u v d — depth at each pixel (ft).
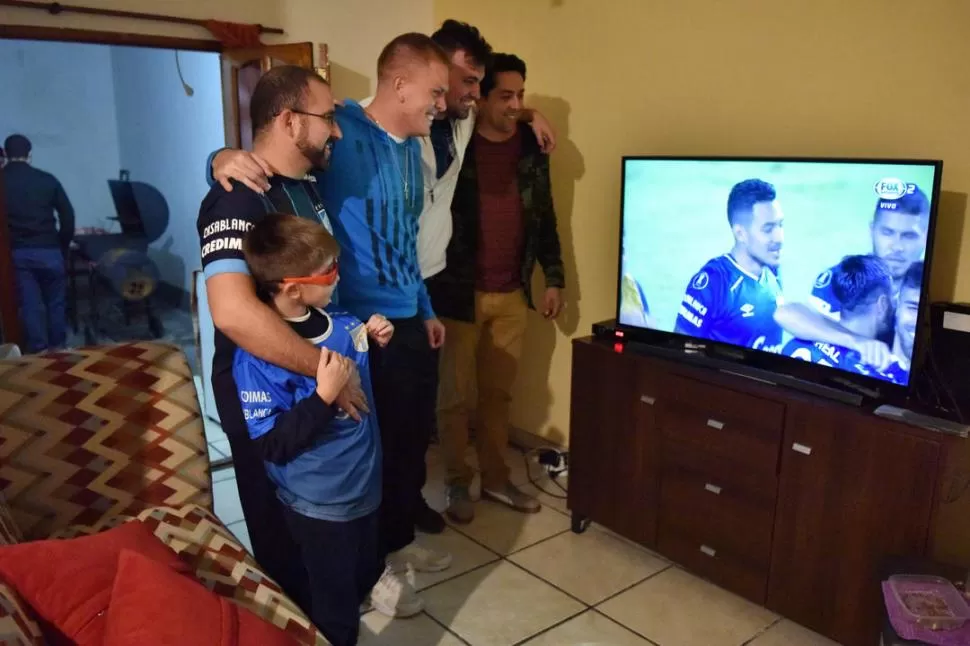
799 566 7.14
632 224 8.59
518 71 8.84
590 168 10.20
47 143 20.67
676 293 8.30
